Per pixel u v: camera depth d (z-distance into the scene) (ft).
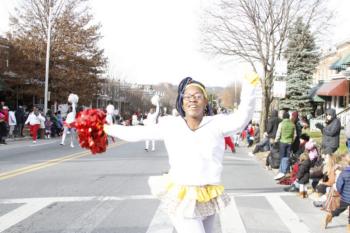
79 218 24.62
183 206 12.12
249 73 12.07
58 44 128.26
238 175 43.70
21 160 51.78
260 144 65.41
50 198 29.76
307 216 26.84
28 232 21.77
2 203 28.12
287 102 150.10
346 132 43.37
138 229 22.56
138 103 253.44
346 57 115.34
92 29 132.67
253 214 26.84
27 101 142.61
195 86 12.53
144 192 32.04
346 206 23.31
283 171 39.60
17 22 129.29
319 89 144.36
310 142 33.68
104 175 40.22
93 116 13.12
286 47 106.83
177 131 12.37
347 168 23.39
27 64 126.00
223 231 22.77
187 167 12.21
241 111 12.13
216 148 12.36
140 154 61.62
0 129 76.13
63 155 58.34
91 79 134.41
